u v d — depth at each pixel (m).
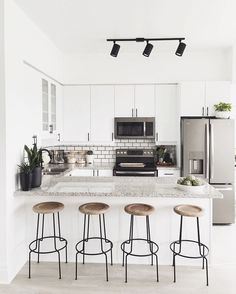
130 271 2.93
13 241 2.84
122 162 5.04
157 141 4.75
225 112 4.32
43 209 2.71
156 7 2.95
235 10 3.04
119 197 3.06
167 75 4.72
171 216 3.04
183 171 4.36
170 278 2.80
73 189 2.95
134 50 4.55
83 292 2.57
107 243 3.11
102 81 4.78
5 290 2.60
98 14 3.12
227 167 4.30
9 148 2.72
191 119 4.31
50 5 2.88
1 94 2.62
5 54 2.61
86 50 4.55
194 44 4.25
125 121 4.75
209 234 3.03
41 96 3.65
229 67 4.50
